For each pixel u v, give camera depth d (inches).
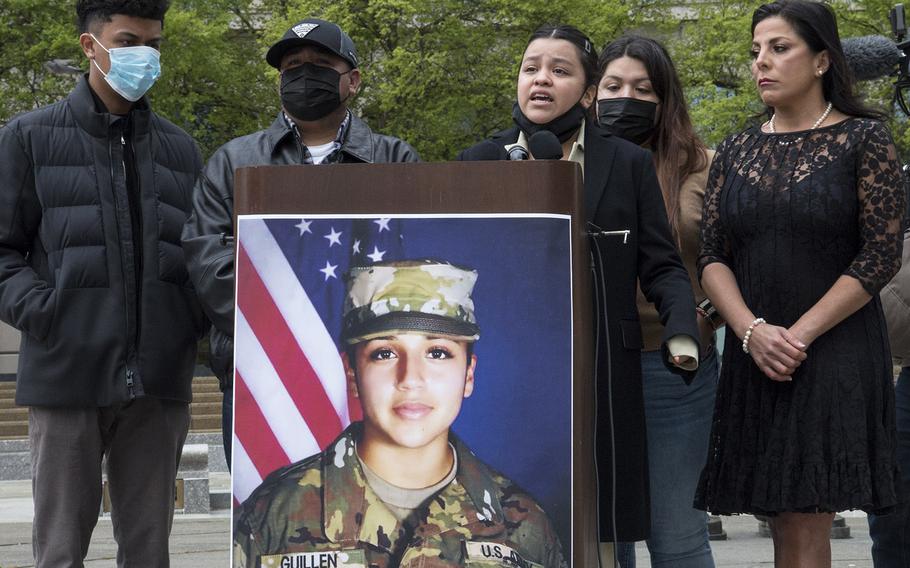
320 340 122.6
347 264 122.5
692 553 179.6
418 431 121.3
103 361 174.6
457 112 995.3
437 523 121.0
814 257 160.6
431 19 981.8
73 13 984.3
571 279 120.9
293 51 164.2
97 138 178.5
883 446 157.9
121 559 182.5
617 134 189.2
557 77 162.2
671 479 178.5
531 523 120.0
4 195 175.3
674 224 187.0
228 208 160.4
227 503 477.1
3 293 173.6
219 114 1112.2
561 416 120.2
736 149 170.4
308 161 168.6
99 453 178.1
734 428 164.2
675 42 1046.4
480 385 120.9
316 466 122.3
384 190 122.2
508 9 965.2
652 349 179.6
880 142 159.8
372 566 121.4
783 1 166.7
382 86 977.5
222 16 1045.2
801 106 166.9
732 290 165.2
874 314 161.8
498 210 121.0
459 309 121.0
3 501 519.2
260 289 123.3
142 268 178.5
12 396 909.2
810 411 157.2
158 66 179.5
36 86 1026.1
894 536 194.4
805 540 163.5
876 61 206.4
